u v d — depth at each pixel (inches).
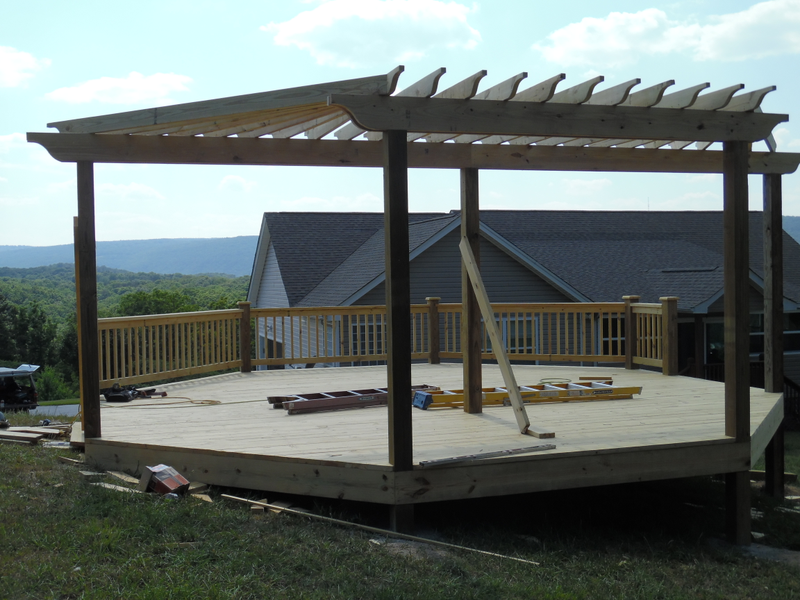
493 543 182.7
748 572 186.7
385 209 176.1
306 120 217.3
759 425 238.1
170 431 222.1
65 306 2915.8
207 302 2672.2
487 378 346.0
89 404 212.2
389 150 173.0
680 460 206.8
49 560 132.6
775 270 304.8
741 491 217.6
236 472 192.9
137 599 121.0
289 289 740.0
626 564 178.7
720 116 204.4
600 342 376.2
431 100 176.2
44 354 1920.5
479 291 235.8
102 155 207.6
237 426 229.8
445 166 245.1
